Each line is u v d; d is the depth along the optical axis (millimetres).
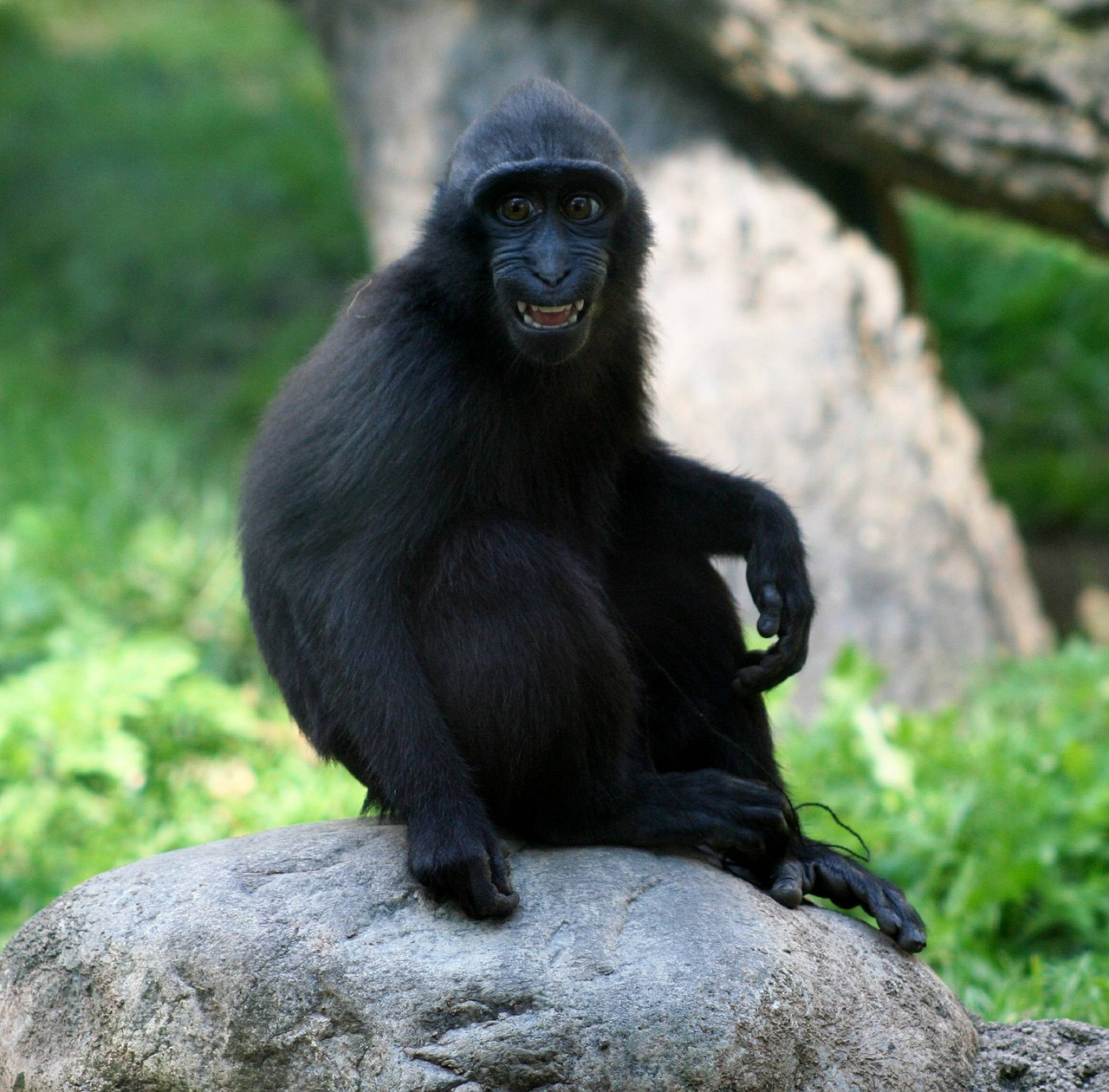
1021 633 20812
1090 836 14781
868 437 19812
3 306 34125
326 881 9336
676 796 9875
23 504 24422
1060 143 18656
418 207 21500
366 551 9609
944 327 30047
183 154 38812
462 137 10477
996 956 13711
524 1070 8477
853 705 17500
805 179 20609
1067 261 31172
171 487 25594
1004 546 21234
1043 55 18391
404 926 9016
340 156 37938
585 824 9875
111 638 19297
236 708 17859
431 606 9703
